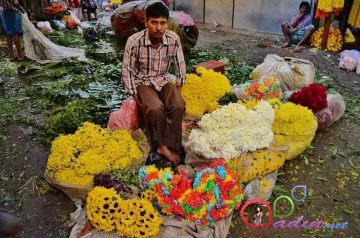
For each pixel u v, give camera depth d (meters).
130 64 3.37
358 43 7.78
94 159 3.04
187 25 6.64
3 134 4.18
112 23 7.20
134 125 3.73
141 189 2.91
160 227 2.57
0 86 5.46
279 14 8.62
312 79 4.90
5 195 3.25
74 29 9.05
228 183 2.81
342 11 7.21
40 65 6.26
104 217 2.52
